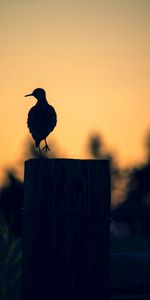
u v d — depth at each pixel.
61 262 8.41
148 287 9.52
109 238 8.52
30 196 8.66
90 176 8.51
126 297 9.47
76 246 8.42
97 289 8.45
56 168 8.49
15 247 12.03
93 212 8.47
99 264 8.45
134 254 9.59
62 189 8.47
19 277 11.90
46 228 8.43
